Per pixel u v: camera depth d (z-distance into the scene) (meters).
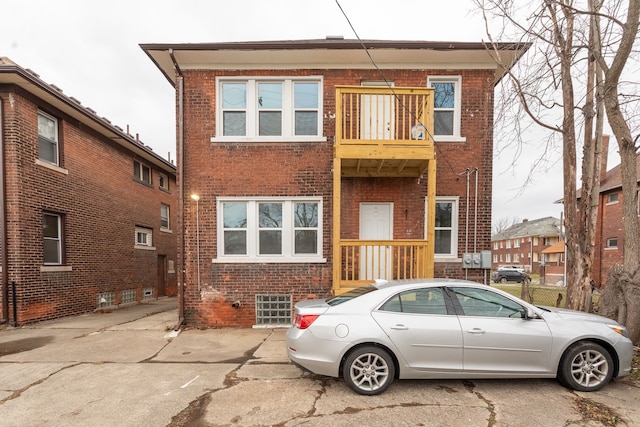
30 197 8.15
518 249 49.28
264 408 3.56
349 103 7.60
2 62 7.70
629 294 5.37
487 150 7.65
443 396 3.78
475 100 7.67
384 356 3.85
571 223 6.78
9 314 7.70
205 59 7.52
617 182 17.48
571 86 6.62
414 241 6.67
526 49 6.53
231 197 7.62
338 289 6.55
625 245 5.62
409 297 4.08
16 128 7.80
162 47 7.13
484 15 6.34
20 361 5.11
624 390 3.91
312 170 7.63
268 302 7.54
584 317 4.14
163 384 4.20
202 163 7.63
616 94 5.68
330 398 3.76
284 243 7.64
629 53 5.30
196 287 7.52
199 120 7.65
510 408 3.50
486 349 3.85
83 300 10.05
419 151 6.64
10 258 7.74
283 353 5.44
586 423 3.22
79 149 10.04
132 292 13.05
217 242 7.60
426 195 7.70
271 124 7.88
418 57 7.50
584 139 6.86
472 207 7.59
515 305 4.04
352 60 7.62
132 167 13.13
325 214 7.59
